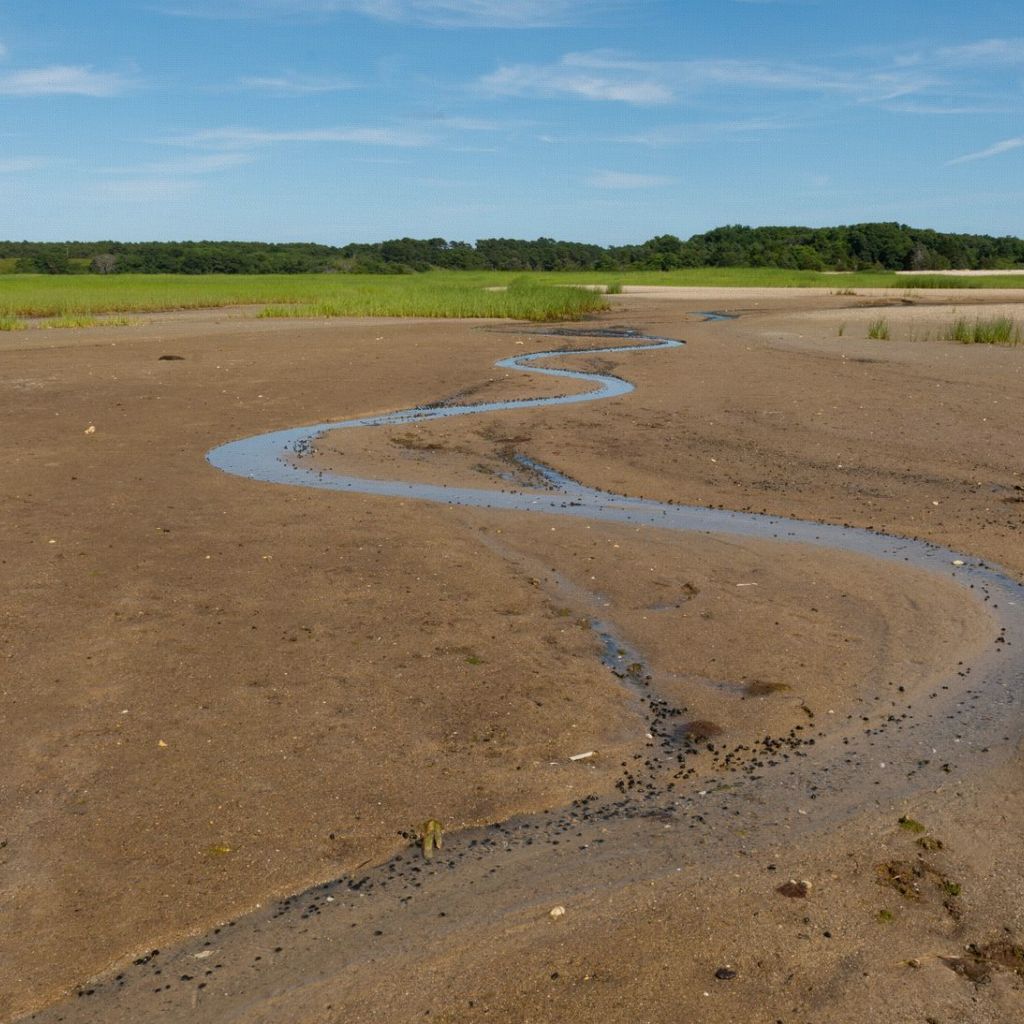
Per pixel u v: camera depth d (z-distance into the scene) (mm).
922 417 14438
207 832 4621
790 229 124938
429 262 128125
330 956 3873
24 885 4258
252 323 33031
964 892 4184
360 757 5262
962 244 123000
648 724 5699
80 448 13078
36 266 105125
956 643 6809
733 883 4270
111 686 6039
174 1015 3596
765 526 9656
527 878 4332
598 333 29875
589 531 9344
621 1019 3525
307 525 9484
